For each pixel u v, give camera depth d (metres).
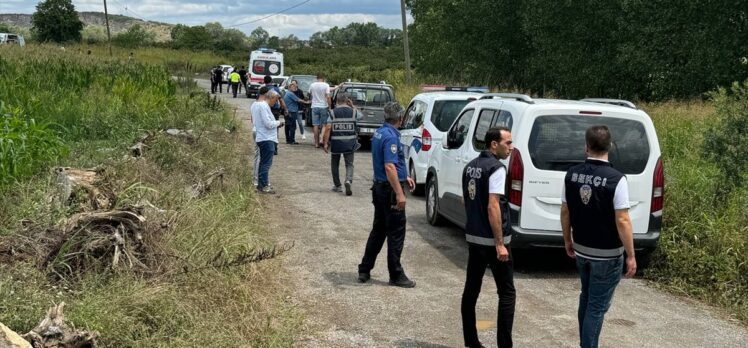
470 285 5.13
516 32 31.86
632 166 6.95
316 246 8.03
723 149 8.37
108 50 66.88
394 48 80.75
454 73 36.38
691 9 22.73
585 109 7.00
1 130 8.84
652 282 7.21
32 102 13.81
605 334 5.65
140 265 5.32
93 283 4.88
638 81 26.94
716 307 6.46
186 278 5.38
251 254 5.88
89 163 9.09
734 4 22.08
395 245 6.63
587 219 4.62
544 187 6.91
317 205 10.34
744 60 20.23
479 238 5.02
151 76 22.58
